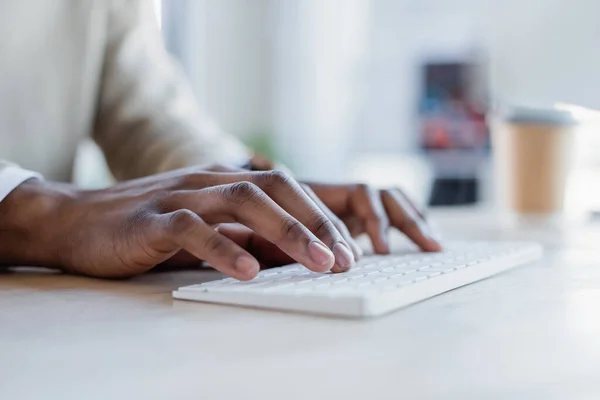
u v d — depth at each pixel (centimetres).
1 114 89
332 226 52
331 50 319
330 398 26
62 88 95
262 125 335
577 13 133
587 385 27
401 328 37
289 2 325
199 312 42
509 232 106
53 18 91
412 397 26
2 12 86
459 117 289
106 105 103
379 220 70
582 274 59
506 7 158
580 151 147
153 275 59
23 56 89
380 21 308
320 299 40
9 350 33
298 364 30
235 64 332
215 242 48
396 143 308
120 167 104
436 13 296
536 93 139
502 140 140
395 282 45
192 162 93
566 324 38
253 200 50
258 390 27
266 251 59
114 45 102
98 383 28
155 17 108
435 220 132
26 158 93
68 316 41
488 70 282
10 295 48
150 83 103
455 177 286
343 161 319
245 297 43
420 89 300
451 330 37
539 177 137
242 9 331
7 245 61
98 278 57
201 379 28
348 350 33
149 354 32
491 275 57
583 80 132
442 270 51
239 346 33
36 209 60
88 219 58
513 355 32
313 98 323
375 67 310
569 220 130
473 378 28
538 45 140
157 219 51
